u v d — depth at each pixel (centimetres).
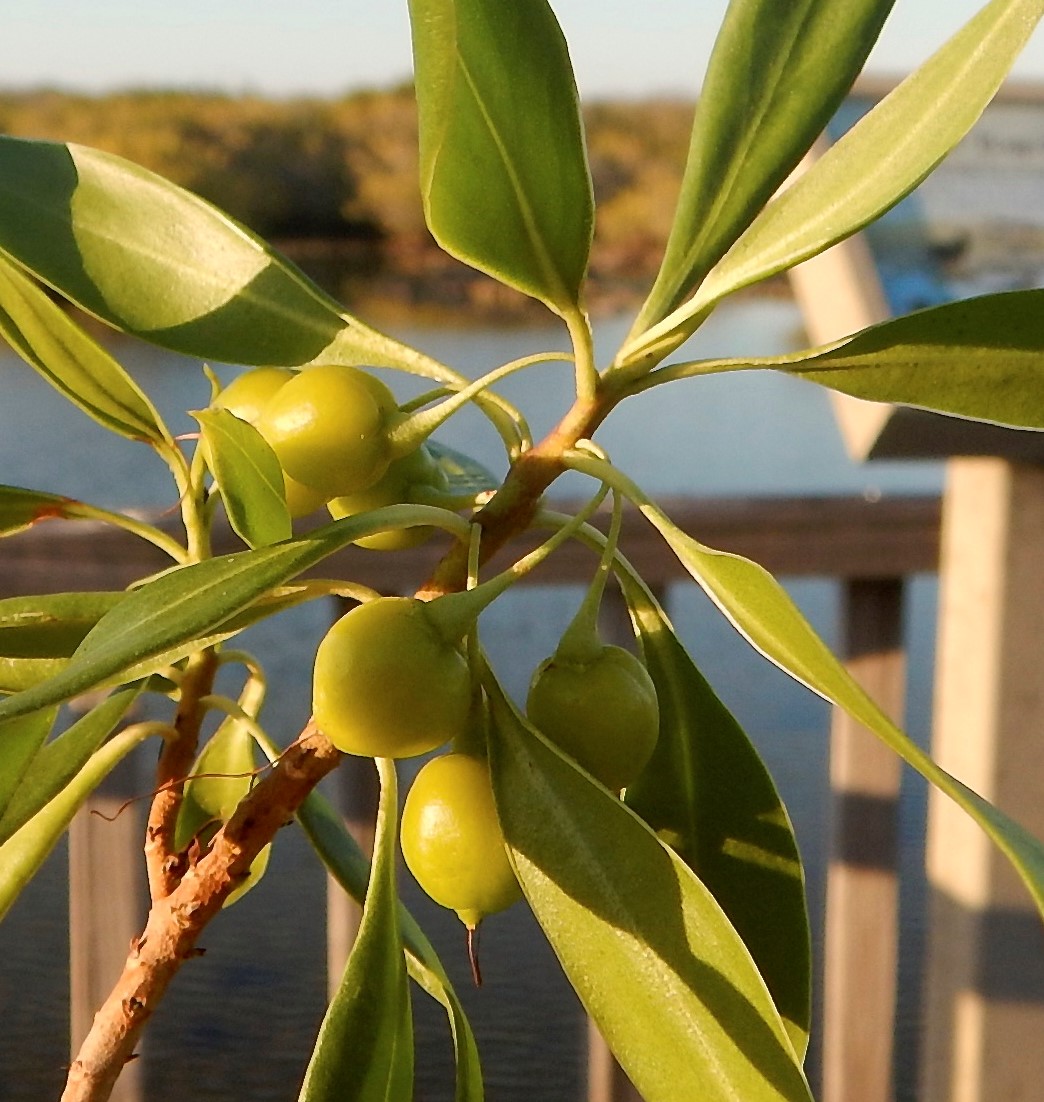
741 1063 12
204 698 15
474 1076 14
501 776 12
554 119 12
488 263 12
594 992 12
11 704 9
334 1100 12
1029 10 11
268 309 14
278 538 13
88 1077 14
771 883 14
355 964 13
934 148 12
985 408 13
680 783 14
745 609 11
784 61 13
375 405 13
